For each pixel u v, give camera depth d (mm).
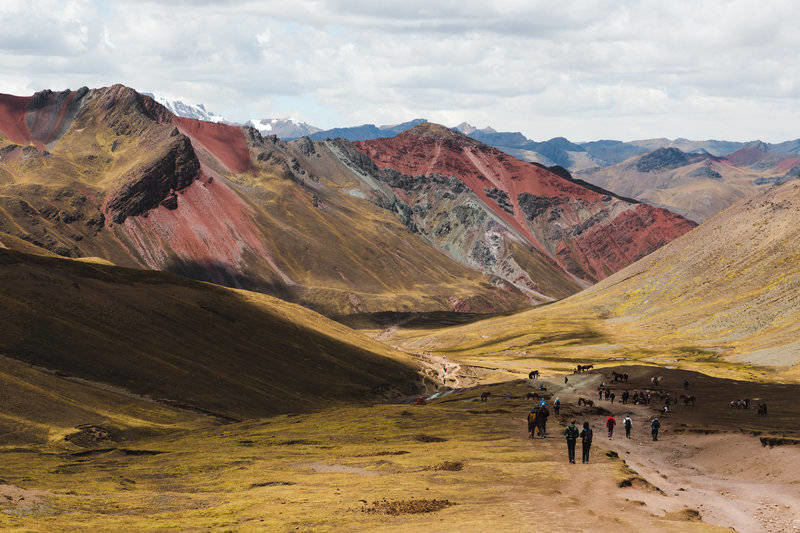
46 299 173375
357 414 114062
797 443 61094
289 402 169750
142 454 84938
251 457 69750
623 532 32750
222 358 182375
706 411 103312
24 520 35312
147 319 185875
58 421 110250
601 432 84750
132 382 149375
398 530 33625
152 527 35938
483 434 82750
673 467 61438
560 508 38781
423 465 58625
